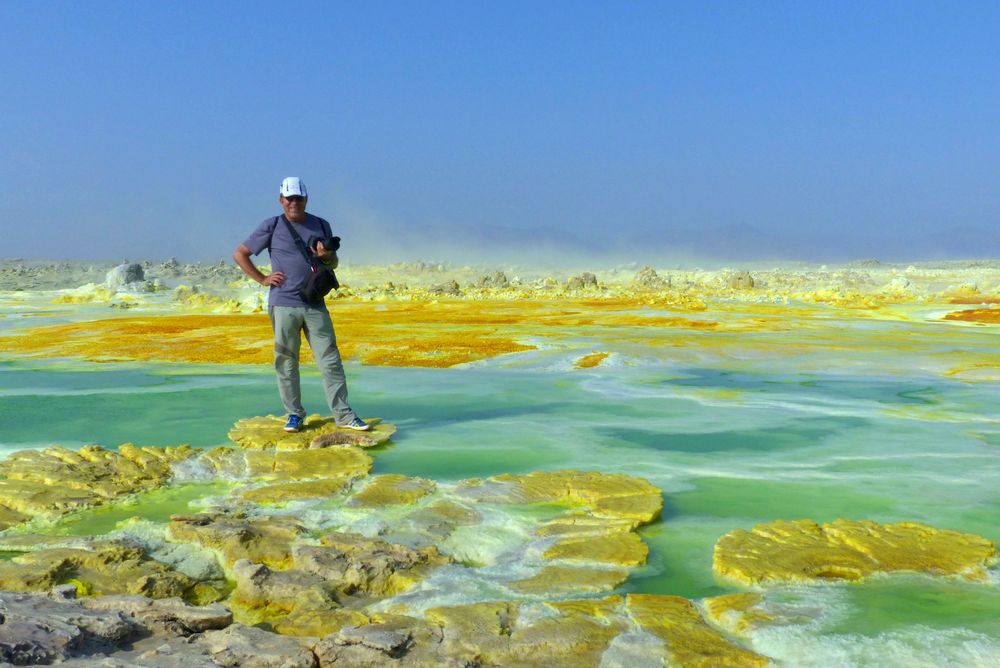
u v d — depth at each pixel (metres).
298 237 6.92
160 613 3.29
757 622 3.40
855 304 26.73
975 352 12.52
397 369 11.37
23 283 53.47
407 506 5.03
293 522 4.62
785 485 5.52
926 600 3.65
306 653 2.99
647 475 5.79
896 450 6.52
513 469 5.98
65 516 4.88
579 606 3.52
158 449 6.30
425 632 3.24
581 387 9.74
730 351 12.55
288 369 7.04
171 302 34.34
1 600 3.24
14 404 8.63
